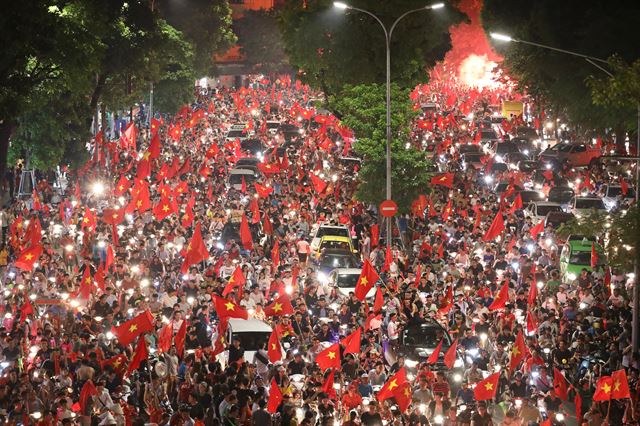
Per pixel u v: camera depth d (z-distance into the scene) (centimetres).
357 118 7125
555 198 7962
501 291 4278
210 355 3688
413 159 6906
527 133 12400
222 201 7481
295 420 3088
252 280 5172
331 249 6056
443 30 7856
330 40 7869
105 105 9656
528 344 4025
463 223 6669
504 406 3456
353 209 7331
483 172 9631
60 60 6078
